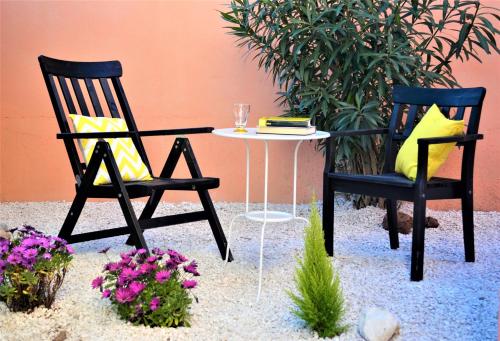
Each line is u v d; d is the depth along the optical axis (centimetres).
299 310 267
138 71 505
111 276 260
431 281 310
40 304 265
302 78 427
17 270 256
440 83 439
